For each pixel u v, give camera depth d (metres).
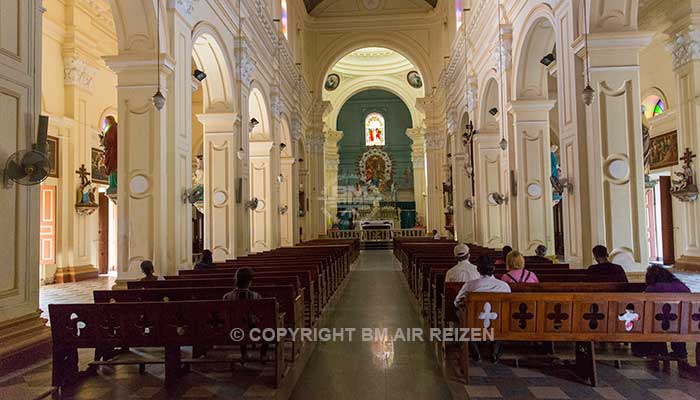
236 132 11.84
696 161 11.94
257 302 4.64
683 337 4.59
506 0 12.30
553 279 6.44
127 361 4.93
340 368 5.27
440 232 24.78
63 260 13.50
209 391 4.57
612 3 7.89
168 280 6.42
